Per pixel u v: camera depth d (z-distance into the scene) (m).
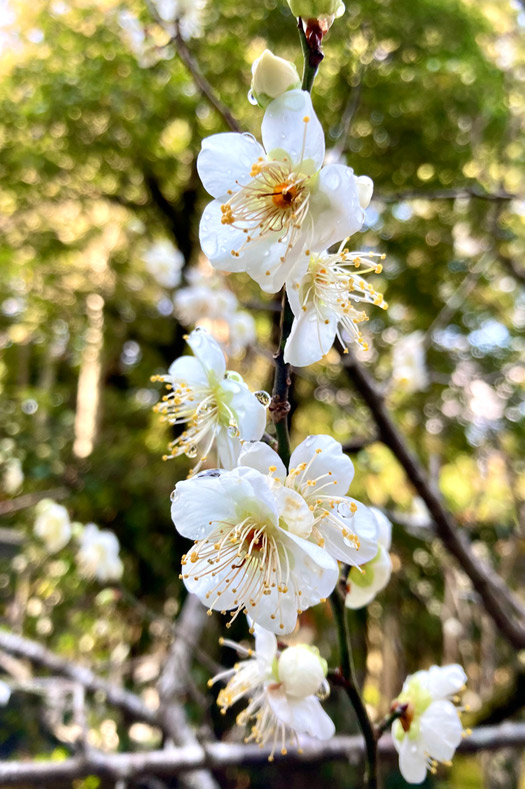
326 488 0.76
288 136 0.76
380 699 3.85
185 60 1.72
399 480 4.80
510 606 2.44
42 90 4.95
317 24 0.79
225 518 0.77
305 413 5.41
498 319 5.83
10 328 5.95
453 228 5.25
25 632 3.66
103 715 2.87
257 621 0.73
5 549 4.45
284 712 0.84
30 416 5.30
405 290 5.51
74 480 4.79
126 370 6.38
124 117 4.93
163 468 5.02
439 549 4.03
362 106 4.78
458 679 0.96
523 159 4.68
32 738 3.09
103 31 4.84
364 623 4.23
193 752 1.86
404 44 4.61
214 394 0.89
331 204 0.74
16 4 5.29
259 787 3.75
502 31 5.02
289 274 0.75
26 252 5.87
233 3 4.68
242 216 0.77
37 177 5.45
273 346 3.50
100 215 6.28
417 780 0.94
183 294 2.94
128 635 3.87
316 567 0.71
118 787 1.70
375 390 2.04
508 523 4.21
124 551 4.61
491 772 3.59
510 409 5.05
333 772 3.80
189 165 5.74
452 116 4.82
